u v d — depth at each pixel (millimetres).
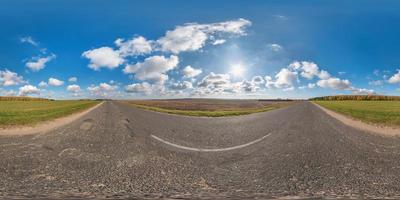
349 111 32500
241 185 6289
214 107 53969
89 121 19766
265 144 11617
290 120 22000
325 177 6887
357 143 11625
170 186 6145
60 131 14398
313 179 6727
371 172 7324
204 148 10805
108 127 16469
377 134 14250
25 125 16359
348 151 9992
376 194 5602
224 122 21297
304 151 10039
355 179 6699
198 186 6176
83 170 7406
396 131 15352
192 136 13758
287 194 5613
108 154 9336
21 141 11383
